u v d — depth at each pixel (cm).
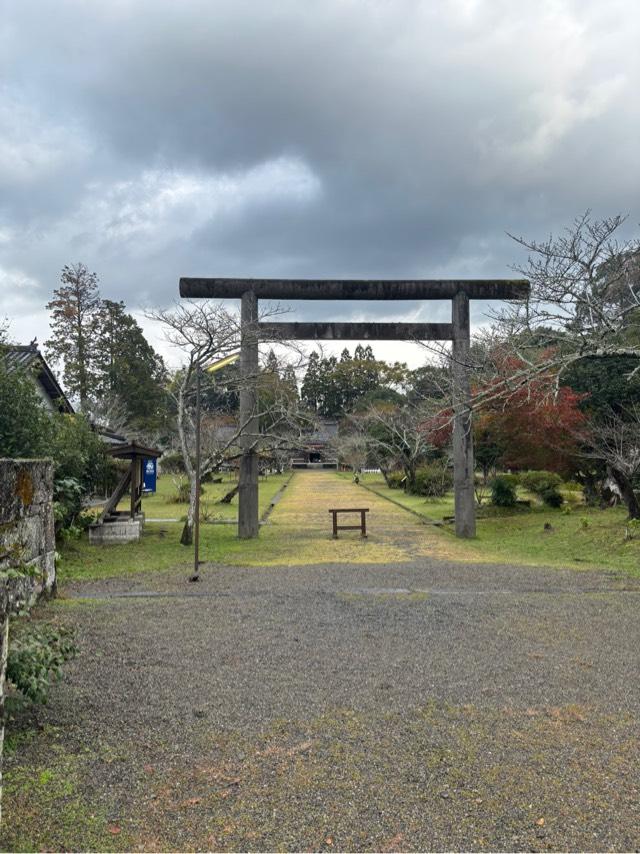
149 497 2453
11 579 447
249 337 1255
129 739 349
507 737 356
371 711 391
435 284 1352
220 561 1016
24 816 275
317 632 571
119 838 262
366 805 287
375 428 3384
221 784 304
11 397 938
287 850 256
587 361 1462
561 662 489
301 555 1093
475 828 270
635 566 959
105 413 3034
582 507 1683
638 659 498
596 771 319
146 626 588
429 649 521
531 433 1459
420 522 1662
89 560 1003
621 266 859
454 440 1372
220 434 3081
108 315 3419
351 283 1348
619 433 1336
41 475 689
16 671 328
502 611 656
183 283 1322
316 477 4309
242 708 394
